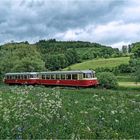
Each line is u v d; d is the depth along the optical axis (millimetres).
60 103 31156
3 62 132875
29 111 25312
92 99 42094
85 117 25875
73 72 82750
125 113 28859
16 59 137000
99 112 28219
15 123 21484
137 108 33062
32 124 21531
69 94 53000
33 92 46469
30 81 94438
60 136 19141
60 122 22938
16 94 42750
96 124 23203
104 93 59219
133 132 22094
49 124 21812
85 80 80375
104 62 199250
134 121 25562
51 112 25656
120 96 53781
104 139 19562
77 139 18891
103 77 84875
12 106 27859
